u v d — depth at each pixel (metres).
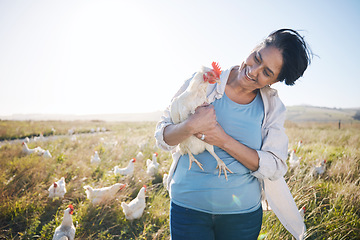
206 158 1.79
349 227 3.65
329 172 6.20
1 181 5.50
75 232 3.86
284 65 1.61
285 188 2.05
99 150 9.95
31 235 3.88
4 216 4.33
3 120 29.30
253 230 1.78
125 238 4.00
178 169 1.90
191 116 1.61
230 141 1.65
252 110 1.90
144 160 8.27
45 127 21.58
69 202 4.87
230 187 1.72
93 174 6.77
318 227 3.73
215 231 1.78
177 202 1.81
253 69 1.67
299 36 1.66
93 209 4.58
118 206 4.70
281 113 1.94
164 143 1.75
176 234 1.77
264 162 1.71
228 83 1.94
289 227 2.08
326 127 21.38
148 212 4.45
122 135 16.11
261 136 1.92
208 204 1.70
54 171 6.59
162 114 1.98
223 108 1.86
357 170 5.96
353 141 11.07
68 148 10.56
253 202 1.81
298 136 13.08
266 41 1.67
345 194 4.52
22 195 5.05
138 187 5.72
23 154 8.85
